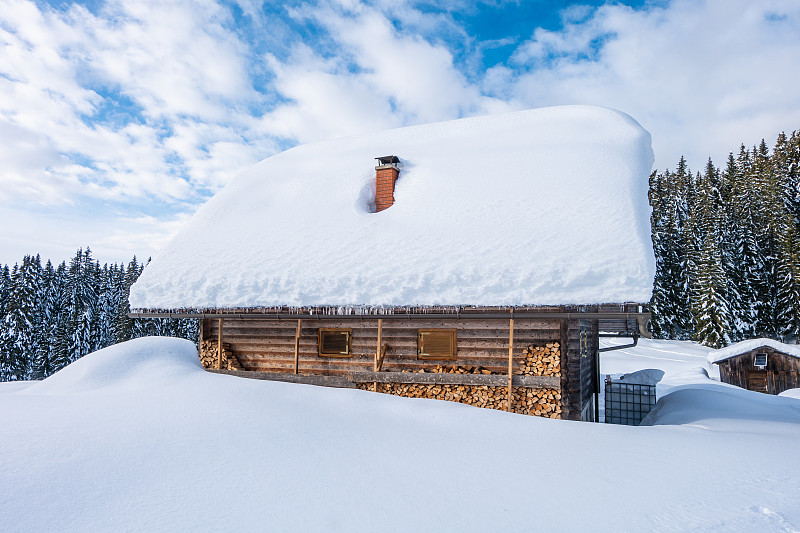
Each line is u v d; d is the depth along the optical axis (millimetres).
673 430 7711
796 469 5527
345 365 11859
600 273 8820
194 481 4875
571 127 14750
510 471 5469
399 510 4379
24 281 50375
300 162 17281
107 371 9742
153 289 12305
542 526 4078
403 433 7055
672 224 52719
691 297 46781
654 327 46906
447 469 5512
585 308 8898
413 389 10945
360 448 6219
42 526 3877
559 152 13289
